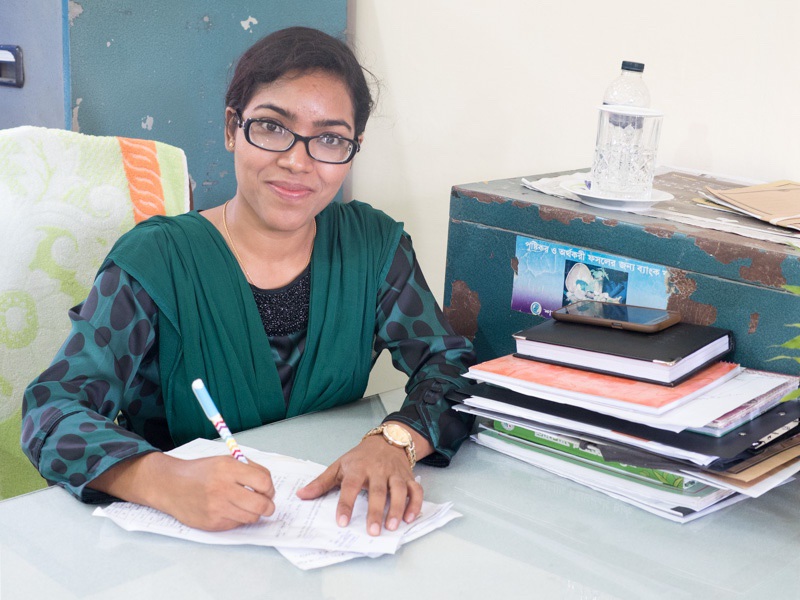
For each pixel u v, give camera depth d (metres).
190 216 1.22
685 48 1.56
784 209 1.24
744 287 1.11
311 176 1.13
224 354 1.17
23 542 0.86
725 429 0.98
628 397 1.00
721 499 1.01
